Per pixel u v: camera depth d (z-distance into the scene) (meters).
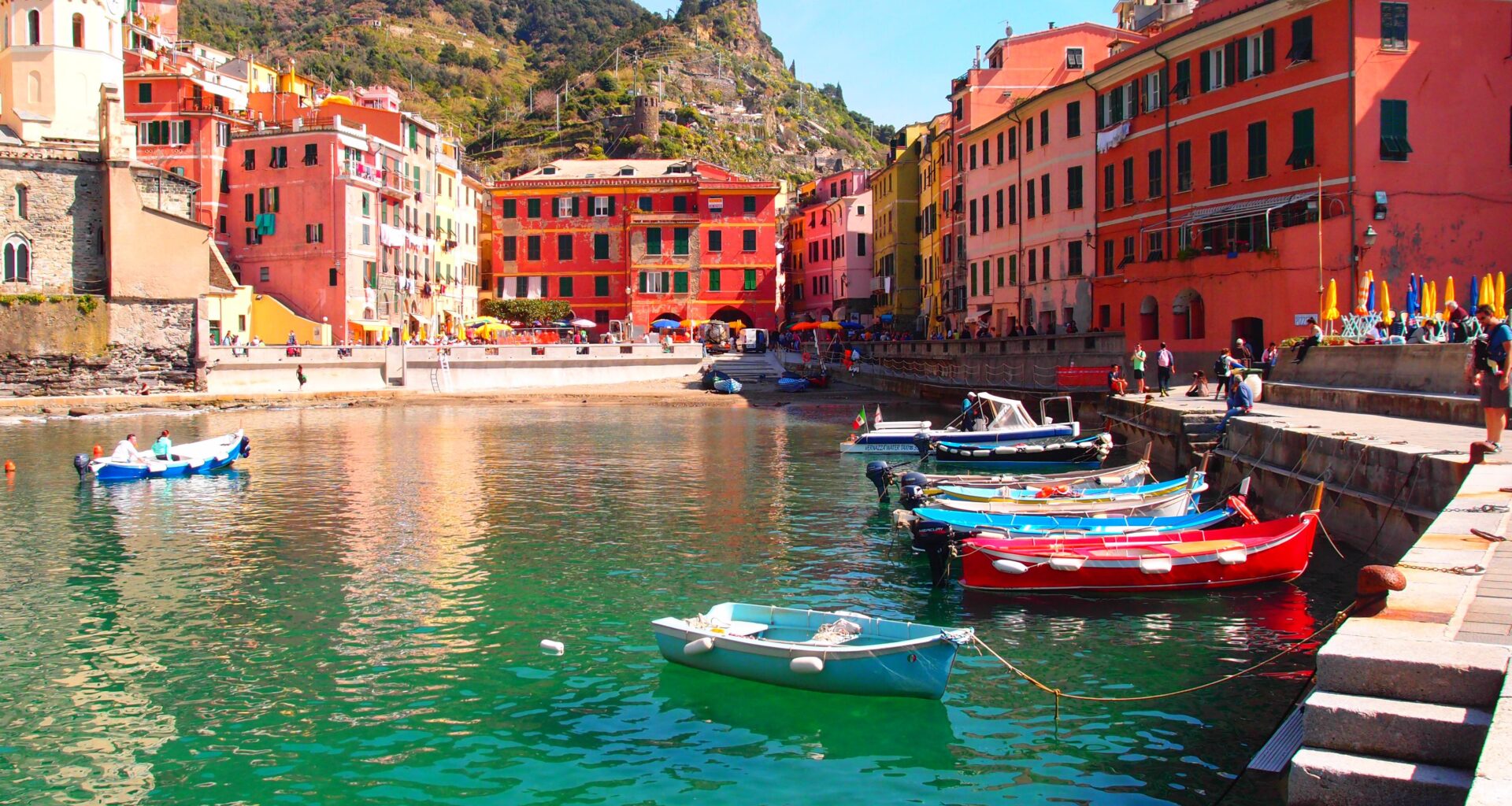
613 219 107.56
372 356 79.94
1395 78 43.25
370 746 15.98
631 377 87.69
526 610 22.77
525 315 103.12
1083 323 64.31
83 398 68.62
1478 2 43.38
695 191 106.69
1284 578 22.97
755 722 16.58
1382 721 9.18
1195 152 53.31
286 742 16.16
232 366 76.38
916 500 30.02
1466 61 43.47
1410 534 21.61
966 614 21.80
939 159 89.31
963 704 17.09
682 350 89.38
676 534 30.39
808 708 17.05
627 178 107.31
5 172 71.62
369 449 50.78
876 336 100.75
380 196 92.88
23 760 15.65
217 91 97.69
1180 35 53.12
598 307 107.81
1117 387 48.94
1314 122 45.12
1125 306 56.34
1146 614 21.45
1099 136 62.03
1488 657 9.43
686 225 105.06
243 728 16.69
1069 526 26.09
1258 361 46.97
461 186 114.38
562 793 14.46
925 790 14.29
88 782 14.98
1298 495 27.50
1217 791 14.03
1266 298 45.88
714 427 61.19
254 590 24.64
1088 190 63.59
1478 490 17.30
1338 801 9.00
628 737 16.16
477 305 119.31
